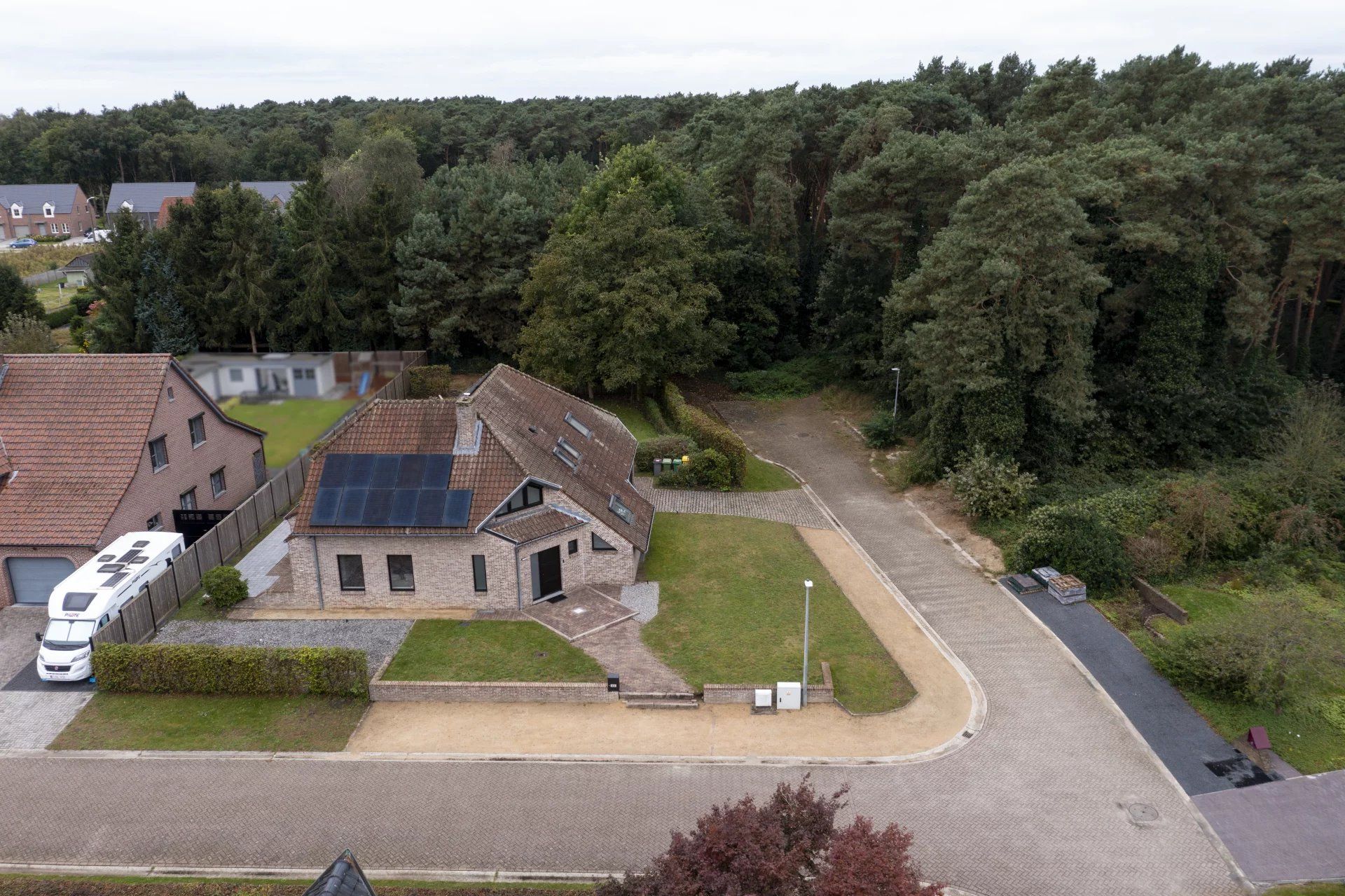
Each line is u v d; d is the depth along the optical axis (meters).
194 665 26.97
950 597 34.53
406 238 64.56
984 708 27.20
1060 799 23.20
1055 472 45.72
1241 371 51.62
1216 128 55.06
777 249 66.62
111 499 32.78
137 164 144.12
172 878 20.30
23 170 143.12
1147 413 49.34
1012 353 43.78
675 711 26.95
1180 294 47.44
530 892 19.55
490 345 66.00
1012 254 41.31
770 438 56.09
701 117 78.69
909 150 55.81
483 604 32.16
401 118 128.62
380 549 31.67
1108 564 34.50
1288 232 53.25
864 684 28.30
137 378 35.34
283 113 166.62
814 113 74.69
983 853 21.30
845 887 14.55
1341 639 28.19
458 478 31.81
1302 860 21.03
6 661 28.92
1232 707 26.91
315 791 23.31
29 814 22.31
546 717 26.59
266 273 61.47
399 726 26.09
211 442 39.97
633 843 21.58
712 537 39.25
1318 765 24.34
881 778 24.05
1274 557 36.91
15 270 67.44
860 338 61.50
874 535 40.75
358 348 65.19
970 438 44.69
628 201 54.78
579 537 33.53
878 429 53.19
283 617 31.55
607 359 55.78
